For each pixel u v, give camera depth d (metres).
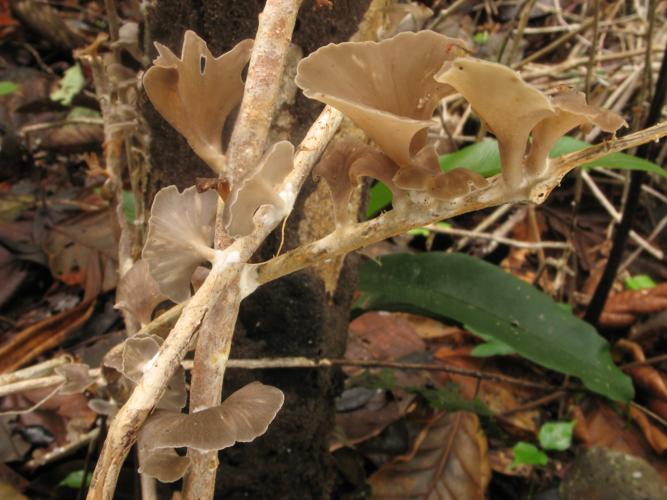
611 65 0.82
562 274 0.60
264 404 0.20
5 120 0.74
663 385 0.50
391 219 0.21
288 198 0.21
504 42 0.64
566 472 0.45
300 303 0.33
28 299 0.57
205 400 0.21
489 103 0.17
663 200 0.68
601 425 0.48
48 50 0.89
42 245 0.57
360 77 0.19
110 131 0.34
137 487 0.34
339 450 0.41
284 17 0.22
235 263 0.20
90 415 0.44
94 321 0.54
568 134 0.68
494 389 0.51
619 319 0.56
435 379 0.51
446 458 0.43
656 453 0.47
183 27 0.31
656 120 0.45
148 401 0.19
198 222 0.22
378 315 0.55
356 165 0.20
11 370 0.48
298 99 0.32
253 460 0.35
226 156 0.22
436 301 0.45
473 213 0.70
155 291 0.26
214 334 0.21
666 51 0.43
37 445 0.43
